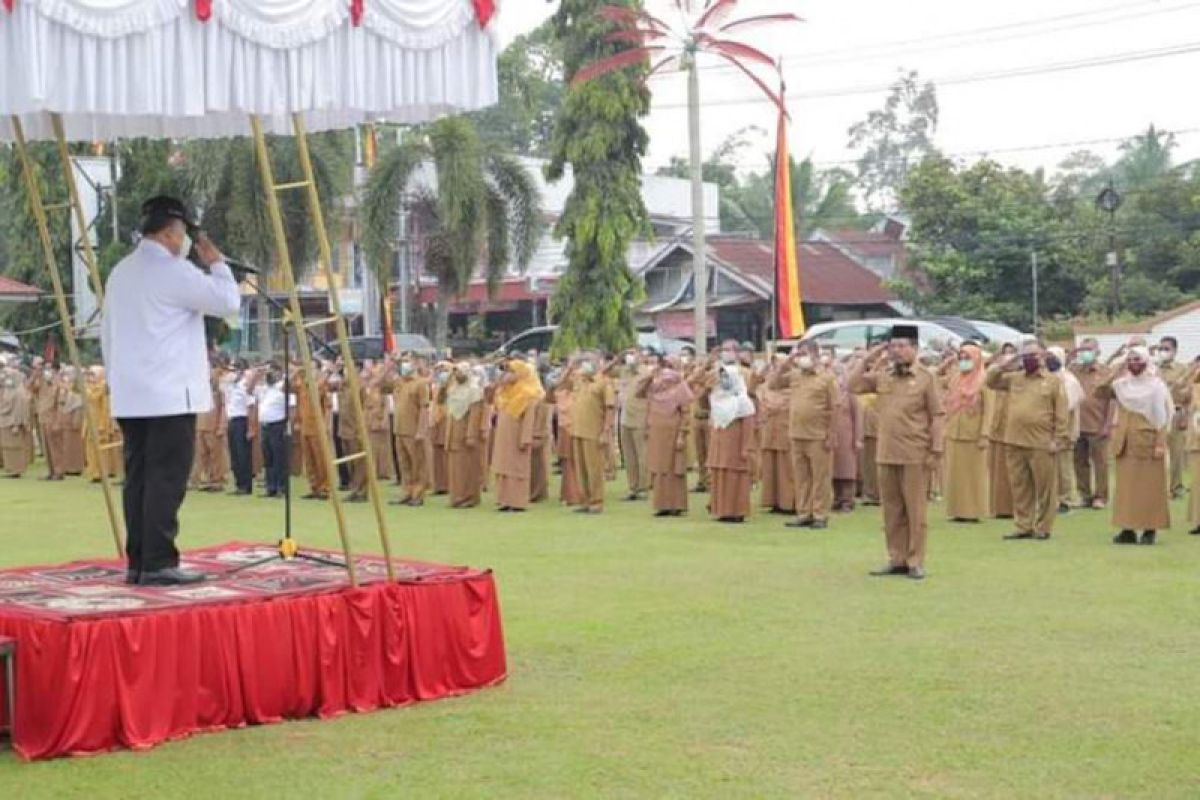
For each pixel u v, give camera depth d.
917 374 12.10
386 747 7.03
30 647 6.95
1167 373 19.02
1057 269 38.94
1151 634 9.66
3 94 6.69
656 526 16.23
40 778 6.54
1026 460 14.70
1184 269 38.59
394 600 7.91
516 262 30.23
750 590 11.56
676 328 40.44
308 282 33.81
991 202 39.97
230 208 26.39
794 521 16.50
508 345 35.31
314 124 9.10
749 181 56.78
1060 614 10.41
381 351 33.81
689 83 26.70
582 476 18.05
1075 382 16.92
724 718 7.53
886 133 68.44
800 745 7.01
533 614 10.50
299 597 7.60
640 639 9.57
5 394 25.08
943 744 7.02
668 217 48.31
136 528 8.09
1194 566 12.72
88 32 6.71
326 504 19.62
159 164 26.98
